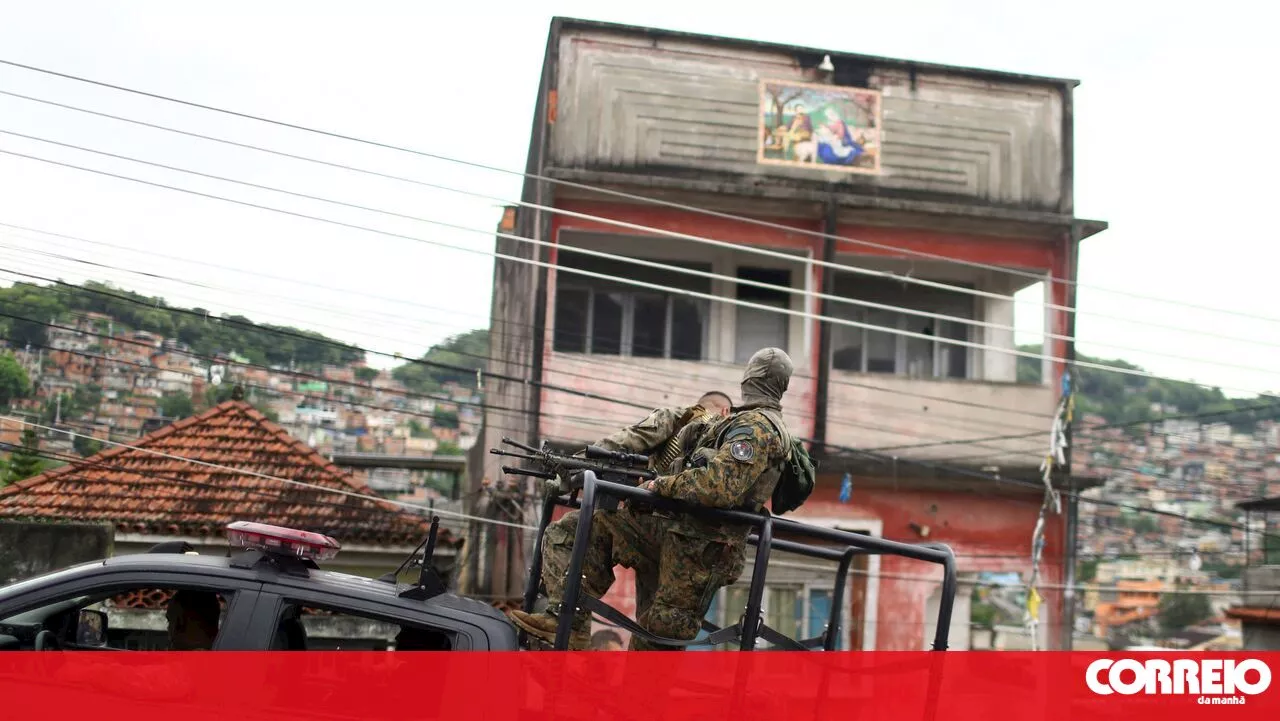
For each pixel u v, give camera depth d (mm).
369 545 13484
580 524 4148
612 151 17031
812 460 4898
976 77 18047
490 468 17016
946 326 18578
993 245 17781
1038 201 17922
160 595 4371
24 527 10562
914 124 17797
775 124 17438
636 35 17297
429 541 4348
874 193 17547
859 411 17172
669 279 17812
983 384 17500
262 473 14469
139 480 14211
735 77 17453
